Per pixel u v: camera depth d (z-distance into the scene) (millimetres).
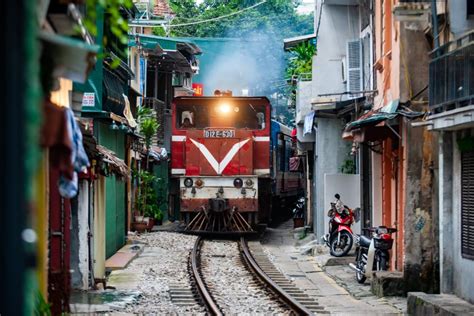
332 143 26344
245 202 28734
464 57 12289
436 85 13734
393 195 18328
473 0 13922
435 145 16156
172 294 16562
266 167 29312
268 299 16484
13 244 3260
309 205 32719
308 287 18312
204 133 28875
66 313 11320
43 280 9078
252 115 29578
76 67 6559
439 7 14258
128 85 25484
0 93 3291
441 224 14828
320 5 26391
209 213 28750
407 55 16188
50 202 11555
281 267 22094
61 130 6004
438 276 16172
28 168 3328
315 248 24891
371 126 17688
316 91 25922
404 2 14328
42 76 6422
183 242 27047
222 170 28734
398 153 17875
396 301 15789
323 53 25859
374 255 17484
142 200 30156
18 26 3346
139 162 30969
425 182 16188
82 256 15781
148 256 23281
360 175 23312
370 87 22047
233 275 20062
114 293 16094
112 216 22359
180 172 29406
